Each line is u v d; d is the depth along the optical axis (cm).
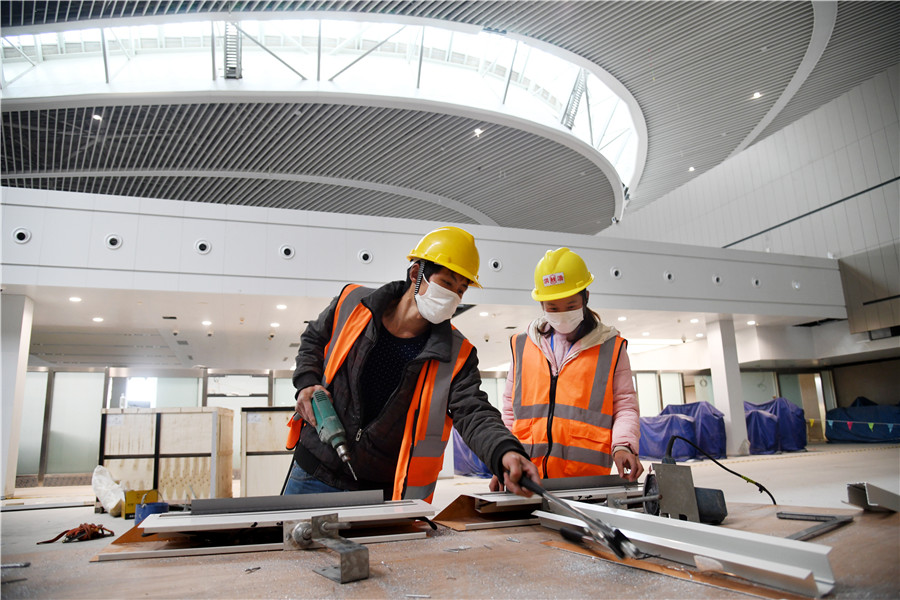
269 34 1036
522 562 68
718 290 1067
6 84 927
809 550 54
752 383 1504
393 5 828
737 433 1091
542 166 1278
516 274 911
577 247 967
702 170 1531
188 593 57
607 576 61
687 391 1435
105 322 963
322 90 947
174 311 873
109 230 719
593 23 891
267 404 1073
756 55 1007
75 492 802
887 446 1183
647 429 1059
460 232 133
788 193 1323
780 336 1318
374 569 66
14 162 1082
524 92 1291
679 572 61
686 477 95
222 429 604
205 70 1034
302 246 801
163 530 74
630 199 1673
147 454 564
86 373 990
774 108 1219
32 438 945
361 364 130
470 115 1043
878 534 75
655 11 864
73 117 958
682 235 1589
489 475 897
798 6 883
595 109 1382
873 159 1163
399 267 845
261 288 770
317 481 129
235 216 776
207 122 1009
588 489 116
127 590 58
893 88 1126
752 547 60
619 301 977
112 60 1011
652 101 1145
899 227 1119
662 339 1448
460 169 1272
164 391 1022
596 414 175
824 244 1252
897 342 1148
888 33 995
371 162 1214
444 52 1202
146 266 726
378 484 132
